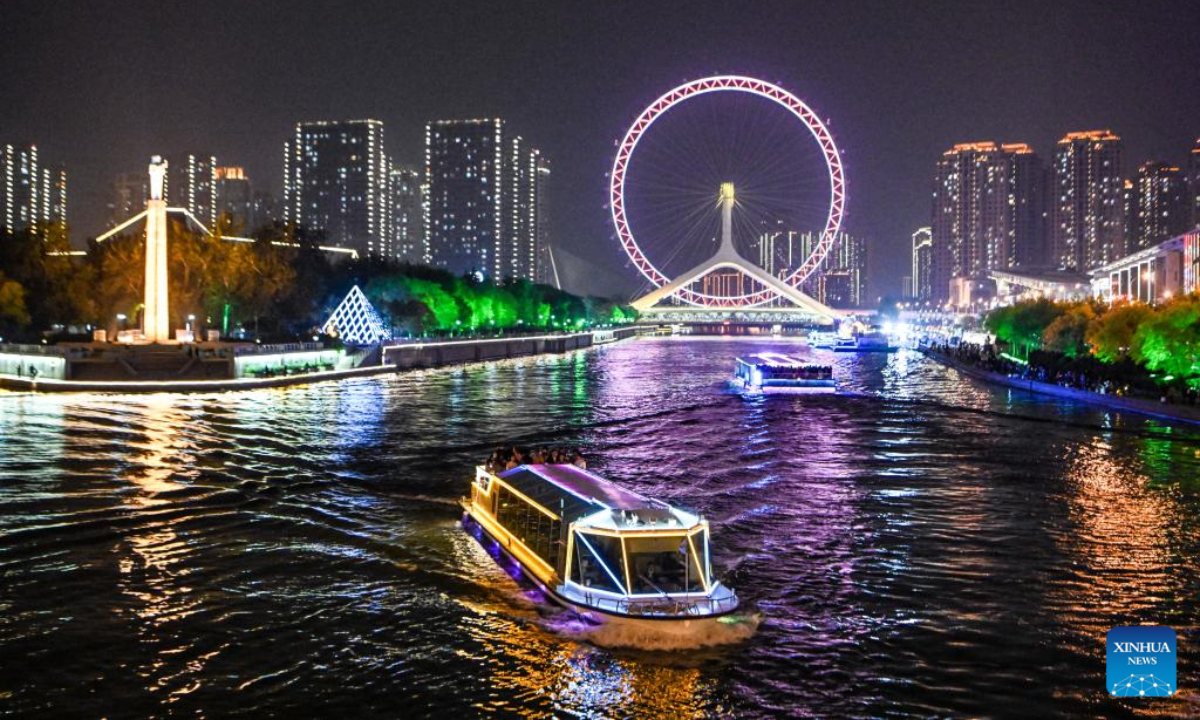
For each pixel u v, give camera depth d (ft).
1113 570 128.36
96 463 191.83
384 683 92.27
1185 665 98.43
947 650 101.24
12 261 458.91
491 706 88.38
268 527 144.25
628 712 87.92
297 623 105.70
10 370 362.53
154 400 312.29
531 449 146.92
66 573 122.01
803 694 91.56
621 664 96.63
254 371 379.35
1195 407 289.33
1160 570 128.47
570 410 310.86
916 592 118.73
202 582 118.83
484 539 136.15
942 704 90.02
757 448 232.12
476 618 107.14
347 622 106.01
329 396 340.59
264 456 205.26
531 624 105.29
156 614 108.27
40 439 220.64
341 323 488.85
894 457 219.00
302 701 88.69
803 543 140.15
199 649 99.04
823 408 328.49
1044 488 182.29
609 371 513.04
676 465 206.28
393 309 574.15
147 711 86.28
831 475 194.70
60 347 352.90
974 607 113.60
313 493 168.35
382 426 258.98
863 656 99.55
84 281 458.09
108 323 465.06
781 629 106.11
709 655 99.14
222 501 160.86
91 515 150.20
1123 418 298.56
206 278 456.45
